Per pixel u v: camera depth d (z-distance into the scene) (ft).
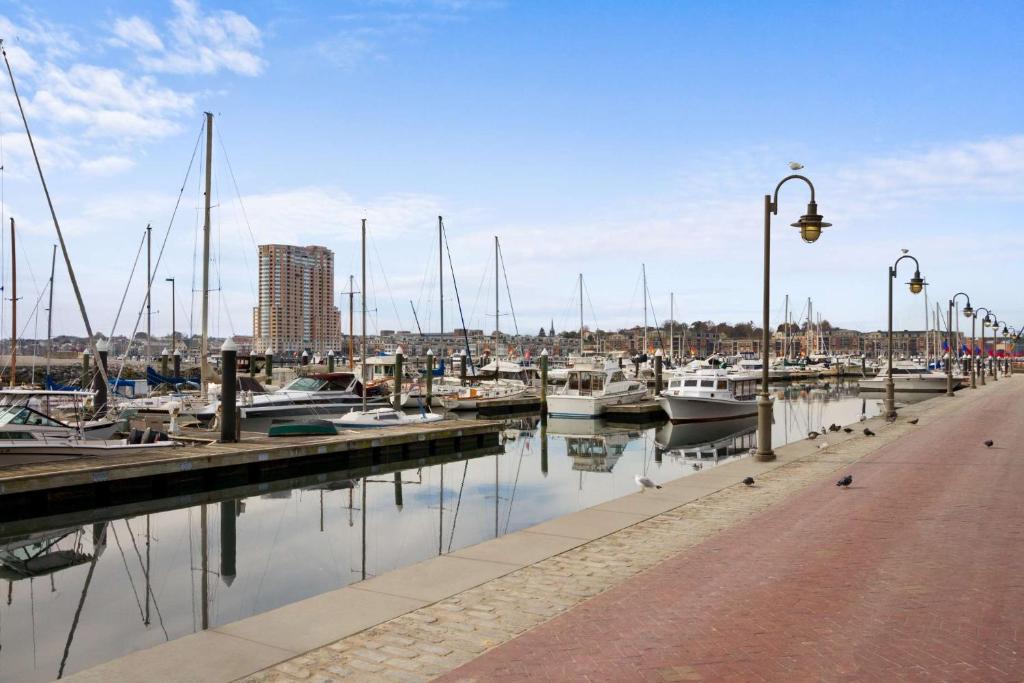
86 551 50.34
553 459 99.19
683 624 23.52
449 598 27.09
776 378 344.90
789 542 34.04
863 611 24.22
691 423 147.02
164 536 54.70
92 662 29.84
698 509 42.32
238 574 43.21
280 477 81.56
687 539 35.27
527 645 22.20
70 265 87.76
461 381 204.54
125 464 67.00
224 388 85.05
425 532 53.67
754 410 157.17
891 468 56.80
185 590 40.16
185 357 361.92
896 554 31.40
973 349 221.25
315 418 121.29
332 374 135.74
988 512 39.93
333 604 26.53
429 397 171.83
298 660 21.56
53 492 63.10
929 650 20.76
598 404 151.12
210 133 122.11
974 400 153.48
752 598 25.95
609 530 37.22
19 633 33.58
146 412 117.80
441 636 23.27
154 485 70.18
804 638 21.93
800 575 28.63
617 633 22.93
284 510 63.57
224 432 84.99
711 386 154.30
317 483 78.64
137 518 61.62
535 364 263.49
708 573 29.35
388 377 210.59
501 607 26.00
